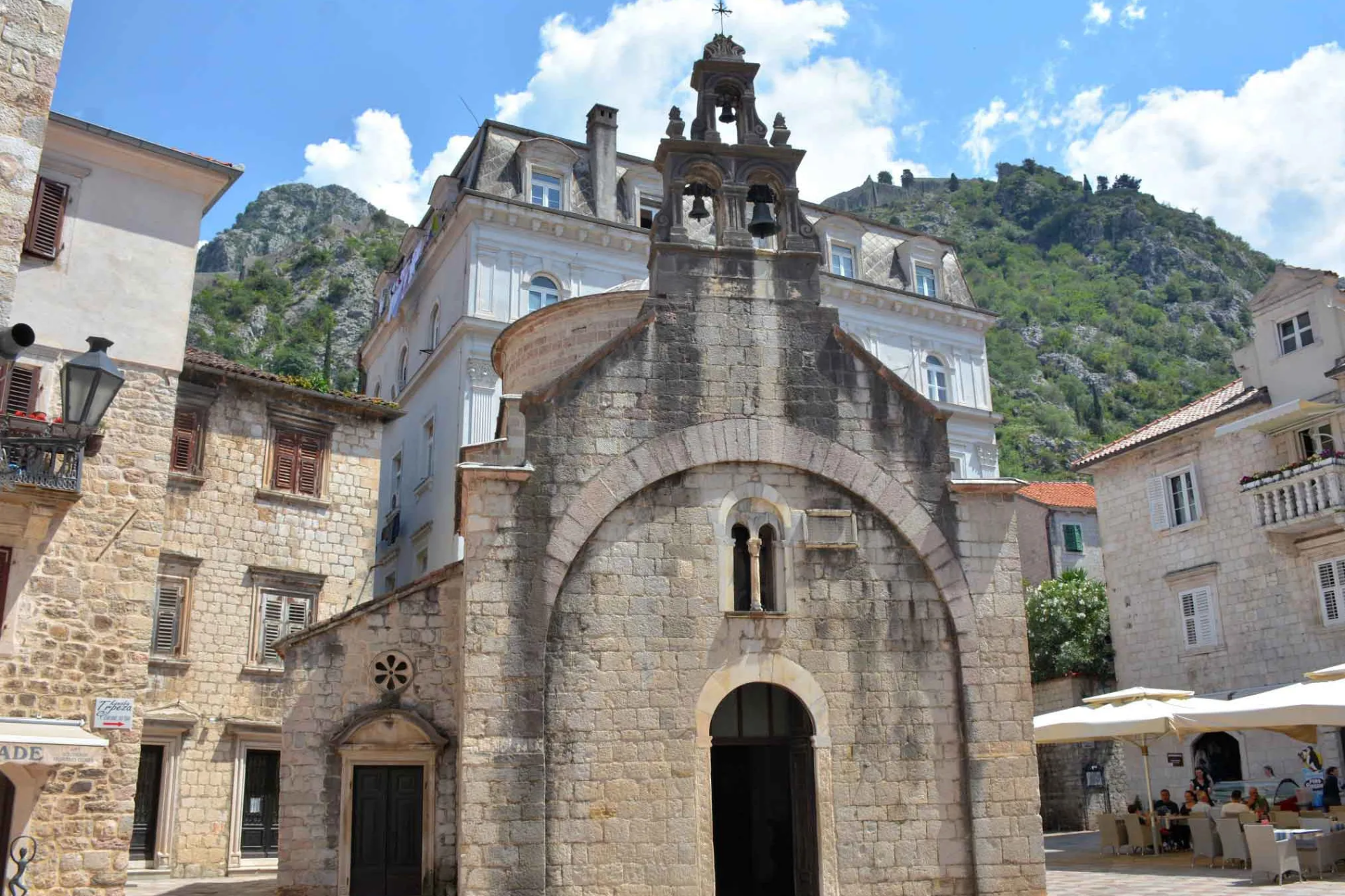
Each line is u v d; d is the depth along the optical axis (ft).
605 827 57.52
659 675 60.34
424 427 133.59
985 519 66.49
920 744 62.23
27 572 65.67
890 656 63.41
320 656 70.13
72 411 56.13
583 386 63.77
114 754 66.49
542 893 55.36
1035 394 469.16
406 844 68.69
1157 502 127.54
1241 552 115.96
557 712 58.70
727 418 65.10
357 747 68.33
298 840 67.36
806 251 69.41
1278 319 116.57
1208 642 118.52
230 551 102.17
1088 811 130.52
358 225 507.30
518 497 61.00
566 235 130.62
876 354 151.23
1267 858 68.59
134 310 74.54
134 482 71.56
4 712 63.05
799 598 63.26
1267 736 109.40
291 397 109.29
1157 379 497.05
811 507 65.05
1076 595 150.51
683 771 59.00
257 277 406.00
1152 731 79.77
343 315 393.91
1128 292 589.32
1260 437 115.55
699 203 73.00
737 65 74.08
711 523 63.36
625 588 61.31
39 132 50.60
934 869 60.39
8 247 48.21
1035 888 60.34
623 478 62.59
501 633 58.59
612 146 139.64
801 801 63.57
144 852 92.22
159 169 77.82
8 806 64.34
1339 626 104.12
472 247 125.29
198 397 103.09
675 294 66.90
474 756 56.54
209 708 97.81
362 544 111.45
